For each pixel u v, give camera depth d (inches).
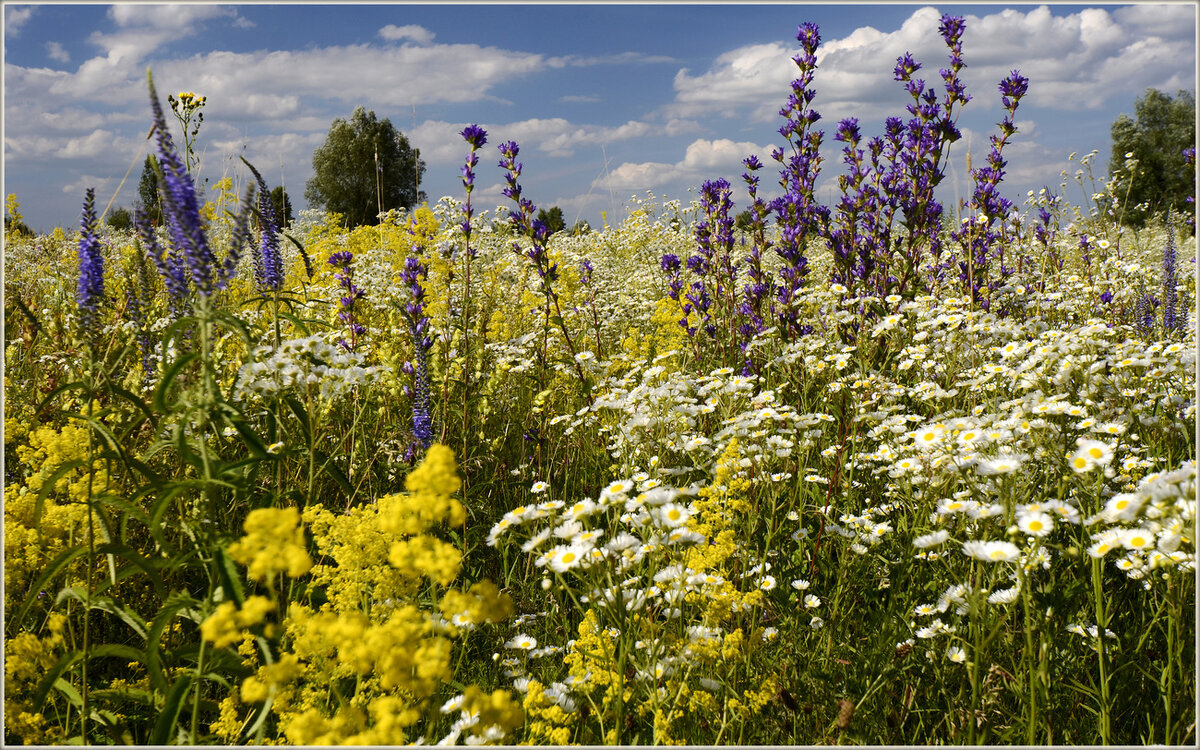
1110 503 83.8
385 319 207.8
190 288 82.1
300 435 139.6
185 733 78.5
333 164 1573.6
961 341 173.8
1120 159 812.6
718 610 87.6
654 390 147.4
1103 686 82.0
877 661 96.3
